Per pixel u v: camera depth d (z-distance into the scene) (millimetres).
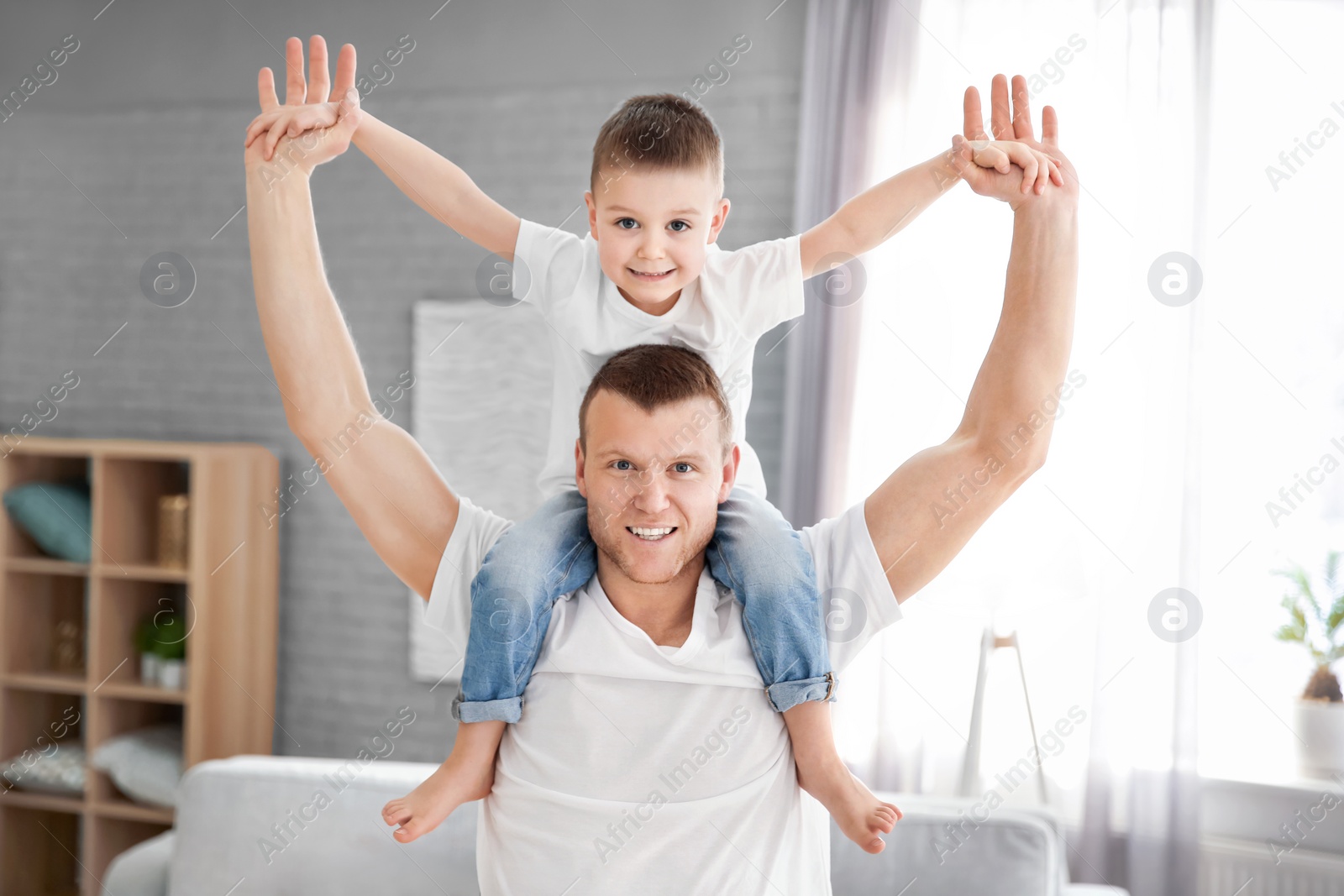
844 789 992
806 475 2604
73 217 3330
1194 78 2375
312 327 1055
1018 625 2508
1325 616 2377
